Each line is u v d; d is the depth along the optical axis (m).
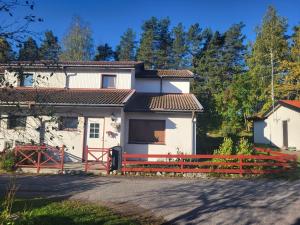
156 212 8.49
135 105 19.22
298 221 7.88
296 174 14.60
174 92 23.84
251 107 34.16
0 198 9.27
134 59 56.12
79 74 20.83
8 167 14.55
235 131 32.38
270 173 14.59
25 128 5.50
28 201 9.20
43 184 12.00
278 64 40.12
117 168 10.17
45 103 5.43
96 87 20.73
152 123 18.78
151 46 51.84
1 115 5.11
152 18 53.81
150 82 23.97
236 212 8.59
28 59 4.87
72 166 15.68
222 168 14.88
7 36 4.59
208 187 11.89
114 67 20.47
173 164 14.91
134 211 8.52
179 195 10.49
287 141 26.12
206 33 52.50
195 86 43.22
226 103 33.72
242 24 49.97
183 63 51.72
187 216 8.19
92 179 13.27
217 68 45.56
